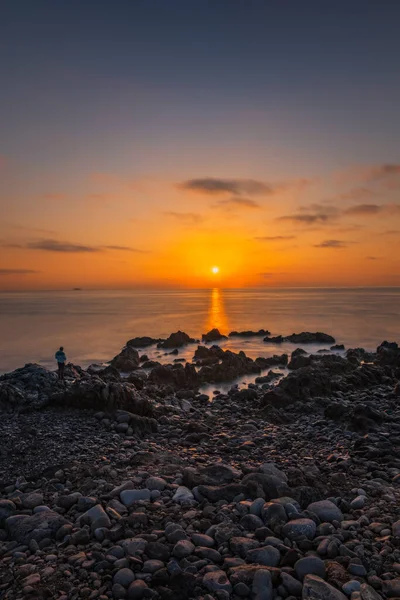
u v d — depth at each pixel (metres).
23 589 6.77
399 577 7.00
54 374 22.38
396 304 175.62
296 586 6.68
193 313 128.25
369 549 7.84
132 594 6.66
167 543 8.13
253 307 159.25
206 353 47.56
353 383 28.44
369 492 10.69
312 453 14.84
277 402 23.62
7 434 14.78
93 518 9.02
